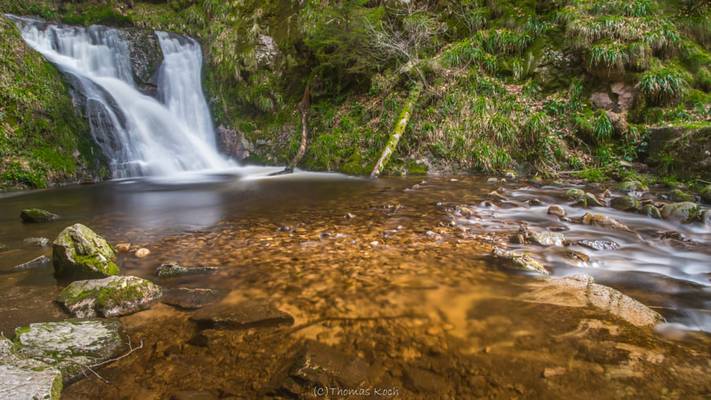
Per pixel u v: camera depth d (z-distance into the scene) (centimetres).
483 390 198
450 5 1370
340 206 688
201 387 204
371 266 380
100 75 1364
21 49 1056
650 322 262
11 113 968
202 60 1656
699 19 1031
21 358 219
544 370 212
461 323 266
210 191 890
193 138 1447
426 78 1230
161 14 1934
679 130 812
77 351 233
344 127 1248
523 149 1023
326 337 250
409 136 1141
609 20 1019
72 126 1088
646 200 643
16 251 450
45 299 317
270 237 493
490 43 1202
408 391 199
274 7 1603
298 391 199
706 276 363
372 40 1229
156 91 1470
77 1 1814
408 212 625
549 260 397
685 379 202
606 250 436
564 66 1080
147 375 215
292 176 1123
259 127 1463
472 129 1066
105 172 1108
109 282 310
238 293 321
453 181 935
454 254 412
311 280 347
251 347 240
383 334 254
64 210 696
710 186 668
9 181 925
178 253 435
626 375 206
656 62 964
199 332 258
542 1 1210
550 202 684
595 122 953
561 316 271
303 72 1455
